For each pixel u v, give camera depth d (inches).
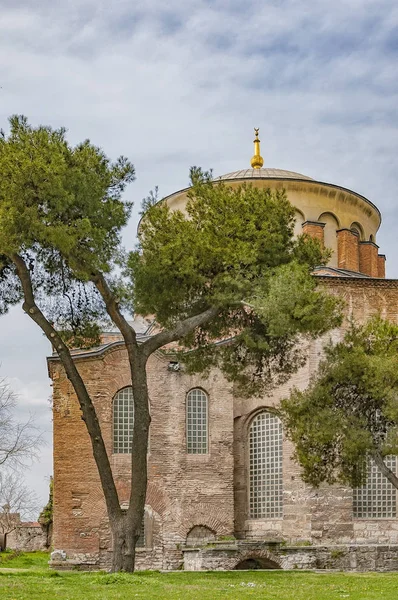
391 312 1665.8
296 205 2007.9
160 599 751.1
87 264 1052.5
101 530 1563.7
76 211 1055.0
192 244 1137.4
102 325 1207.6
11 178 1016.9
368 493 1585.9
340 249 2025.1
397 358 1241.4
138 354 1103.6
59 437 1603.1
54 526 1566.2
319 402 1252.5
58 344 1077.1
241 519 1679.4
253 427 1706.4
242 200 1200.2
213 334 1254.9
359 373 1254.3
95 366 1636.3
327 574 1168.8
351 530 1544.0
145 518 1600.6
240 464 1701.5
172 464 1636.3
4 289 1187.3
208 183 1226.0
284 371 1289.4
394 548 1469.0
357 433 1209.4
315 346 1590.8
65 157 1064.8
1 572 1113.4
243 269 1146.7
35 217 1015.6
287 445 1605.6
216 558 1464.1
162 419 1653.5
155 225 1194.0
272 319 1089.4
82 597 750.5
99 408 1621.6
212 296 1159.6
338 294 1647.4
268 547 1483.8
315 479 1284.4
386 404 1232.8
